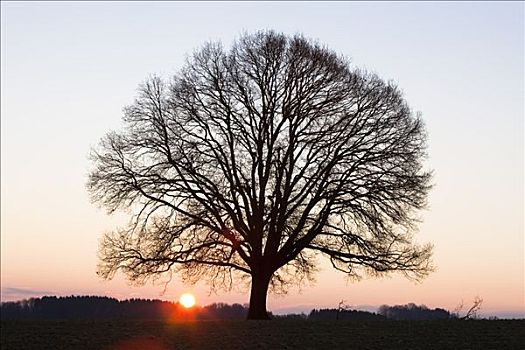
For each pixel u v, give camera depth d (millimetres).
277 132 43062
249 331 31656
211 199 42312
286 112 42688
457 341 29562
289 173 42875
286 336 30469
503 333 31453
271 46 43281
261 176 42875
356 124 43156
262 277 42438
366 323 34812
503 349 28047
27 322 34062
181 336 30203
